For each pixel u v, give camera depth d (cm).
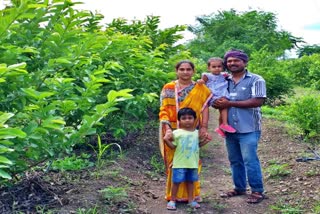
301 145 880
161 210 519
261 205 547
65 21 459
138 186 595
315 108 935
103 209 486
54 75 535
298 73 2314
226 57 551
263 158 808
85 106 528
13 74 382
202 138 528
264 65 1722
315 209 514
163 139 533
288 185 608
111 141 774
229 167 758
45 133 426
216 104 551
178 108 528
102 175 597
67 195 506
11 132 318
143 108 716
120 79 727
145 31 1220
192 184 529
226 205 546
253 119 548
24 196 488
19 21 473
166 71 877
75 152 704
